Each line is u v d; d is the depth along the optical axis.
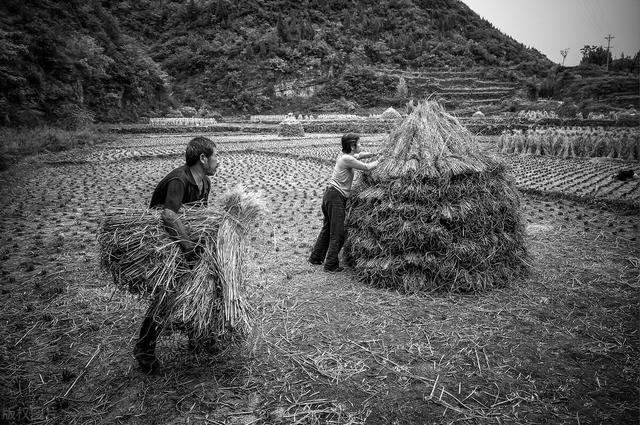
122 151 17.31
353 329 3.41
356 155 4.68
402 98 57.69
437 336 3.28
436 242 4.01
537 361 2.92
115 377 2.79
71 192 9.09
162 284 2.54
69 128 24.64
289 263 4.87
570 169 12.21
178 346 3.13
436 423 2.36
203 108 58.62
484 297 3.92
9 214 7.14
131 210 2.76
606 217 6.84
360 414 2.44
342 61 67.88
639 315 3.52
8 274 4.55
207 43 70.50
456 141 4.36
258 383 2.73
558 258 4.92
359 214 4.47
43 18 28.86
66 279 4.39
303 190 9.32
